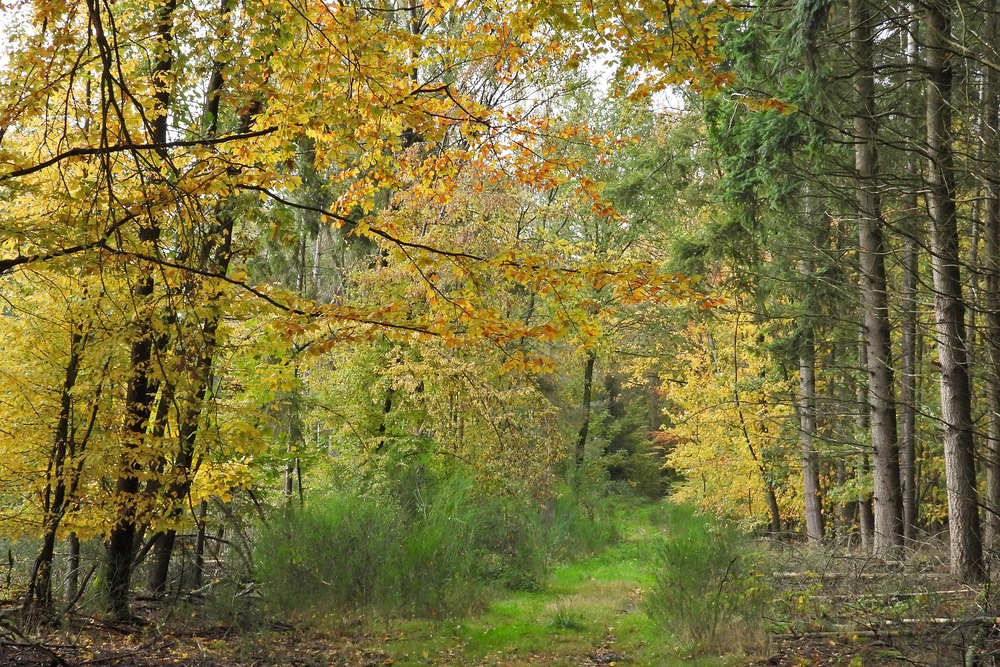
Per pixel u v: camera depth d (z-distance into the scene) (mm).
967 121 10812
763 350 16797
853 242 14281
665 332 22219
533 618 11211
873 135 11734
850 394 18219
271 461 11570
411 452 15773
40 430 8852
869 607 8133
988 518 11578
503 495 16531
